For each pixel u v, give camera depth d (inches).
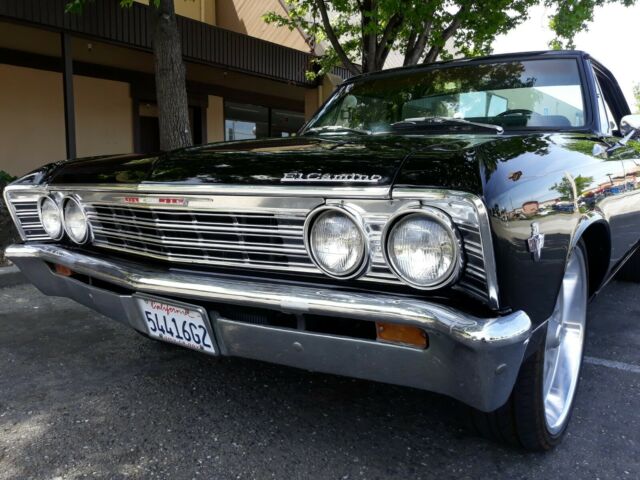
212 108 512.4
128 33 313.9
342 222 67.2
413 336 64.3
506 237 60.5
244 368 118.6
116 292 93.0
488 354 58.1
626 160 112.2
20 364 121.6
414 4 257.4
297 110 610.2
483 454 86.0
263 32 501.0
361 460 84.2
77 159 110.3
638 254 184.4
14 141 397.7
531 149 76.1
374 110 126.0
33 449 87.6
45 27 282.7
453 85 122.6
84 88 430.0
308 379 112.8
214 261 80.3
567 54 117.9
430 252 61.8
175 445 88.6
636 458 85.0
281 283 73.1
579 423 95.9
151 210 84.5
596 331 144.0
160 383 111.7
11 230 223.8
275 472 81.0
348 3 297.3
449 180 61.7
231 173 77.3
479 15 289.3
